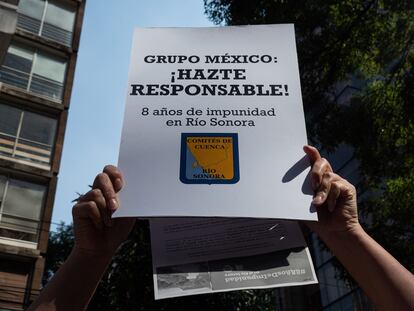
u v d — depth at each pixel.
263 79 1.79
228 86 1.77
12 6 5.30
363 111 7.29
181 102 1.72
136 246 7.53
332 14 7.20
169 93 1.75
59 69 16.20
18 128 14.59
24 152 14.39
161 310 7.19
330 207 1.52
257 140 1.65
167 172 1.57
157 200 1.51
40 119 15.09
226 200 1.52
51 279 1.47
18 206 13.62
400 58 7.33
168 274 1.53
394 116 7.06
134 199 1.50
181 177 1.56
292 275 1.51
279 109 1.72
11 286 12.62
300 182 1.56
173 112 1.70
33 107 15.10
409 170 7.09
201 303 7.25
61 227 22.16
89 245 1.48
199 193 1.53
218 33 1.90
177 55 1.84
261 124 1.68
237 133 1.66
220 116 1.70
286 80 1.79
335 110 7.50
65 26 16.97
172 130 1.66
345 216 1.52
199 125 1.67
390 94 7.16
